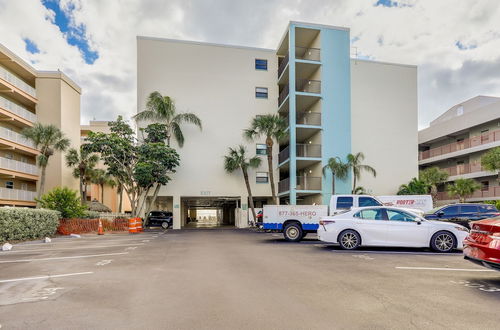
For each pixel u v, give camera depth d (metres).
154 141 26.34
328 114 26.66
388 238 10.60
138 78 27.77
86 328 4.02
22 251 11.41
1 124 28.70
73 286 6.09
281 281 6.39
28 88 30.41
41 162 26.61
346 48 27.48
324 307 4.79
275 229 14.35
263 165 28.70
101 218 22.36
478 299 5.18
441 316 4.41
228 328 4.00
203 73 28.70
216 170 28.02
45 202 19.02
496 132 31.52
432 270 7.44
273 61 29.95
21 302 5.08
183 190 27.53
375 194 28.72
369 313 4.52
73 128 34.25
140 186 25.83
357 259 9.02
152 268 7.82
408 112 30.11
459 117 36.41
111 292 5.65
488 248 5.96
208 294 5.48
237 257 9.50
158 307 4.81
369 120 29.38
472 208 15.94
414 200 18.39
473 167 34.06
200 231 23.44
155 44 28.23
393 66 30.42
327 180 25.67
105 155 25.86
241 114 28.89
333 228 10.98
